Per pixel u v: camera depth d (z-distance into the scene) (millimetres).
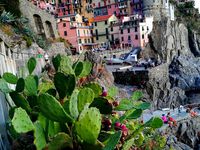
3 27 26703
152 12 81250
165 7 84375
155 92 44844
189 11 99625
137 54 70188
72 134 3061
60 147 2953
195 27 91875
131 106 4230
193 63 72250
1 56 8219
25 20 40062
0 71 7355
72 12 84250
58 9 84625
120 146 3662
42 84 4676
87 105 2938
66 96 3777
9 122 4387
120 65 57781
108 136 3510
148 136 5156
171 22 77625
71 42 67812
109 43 75562
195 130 27000
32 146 3652
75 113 3115
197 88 62312
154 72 47875
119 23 75562
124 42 75125
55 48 40625
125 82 47438
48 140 3164
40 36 42188
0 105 5035
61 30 67500
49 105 2914
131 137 3799
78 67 4629
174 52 74500
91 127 2832
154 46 72750
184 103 47188
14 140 3801
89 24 75812
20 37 26594
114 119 4047
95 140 2898
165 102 44656
